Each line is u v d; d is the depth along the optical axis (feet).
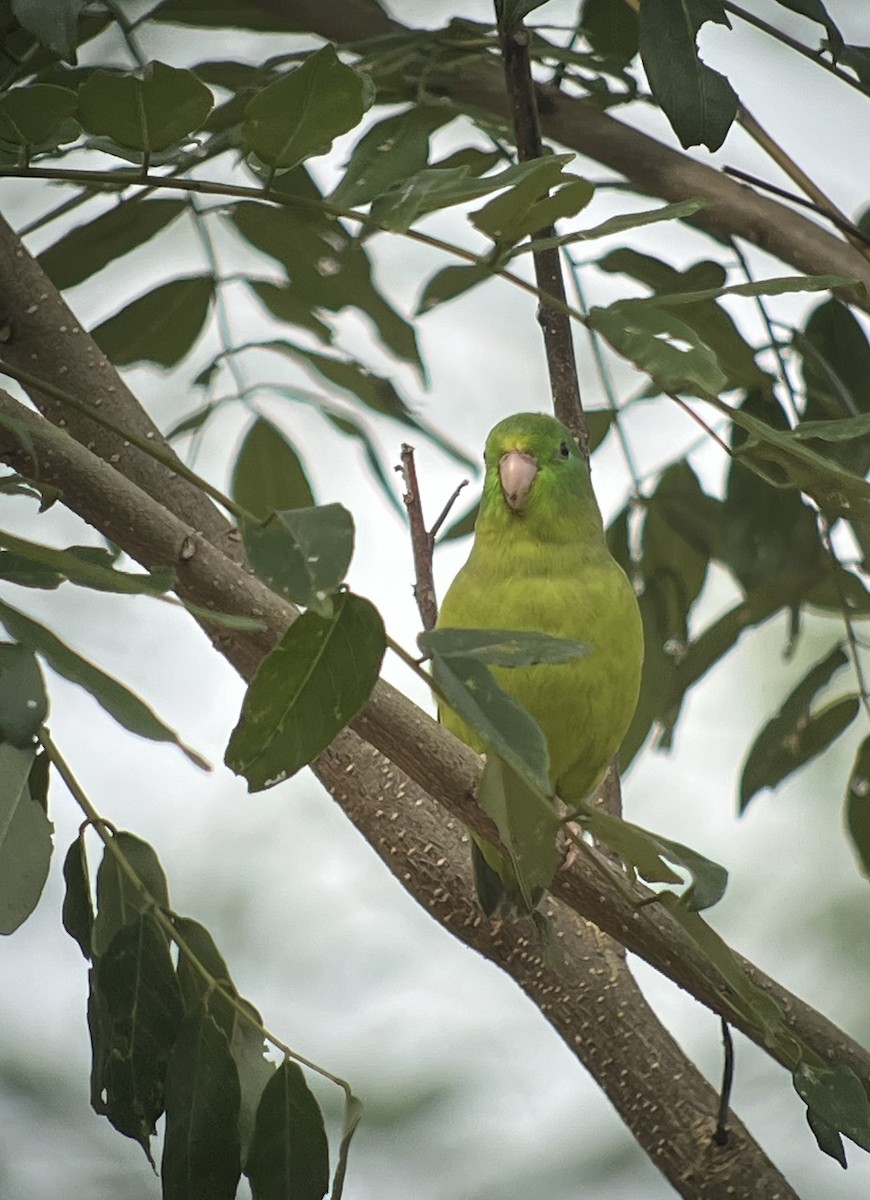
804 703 24.52
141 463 21.38
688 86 15.69
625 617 24.81
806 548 25.35
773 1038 15.40
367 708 16.96
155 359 25.88
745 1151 20.71
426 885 21.90
